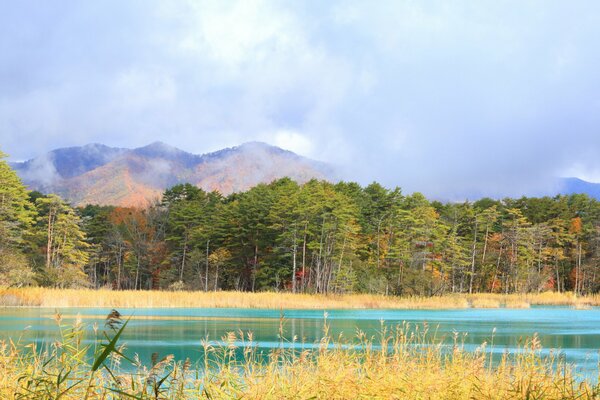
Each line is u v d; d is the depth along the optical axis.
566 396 6.89
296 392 6.66
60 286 62.94
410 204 93.44
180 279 77.75
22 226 77.12
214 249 81.94
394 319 34.91
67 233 74.88
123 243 86.62
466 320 35.28
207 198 104.06
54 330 24.06
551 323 33.44
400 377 7.56
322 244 73.69
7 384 6.00
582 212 102.38
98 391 5.74
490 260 86.75
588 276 86.25
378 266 78.88
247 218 78.81
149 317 34.47
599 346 22.12
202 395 6.24
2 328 25.17
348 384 7.06
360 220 89.50
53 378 5.81
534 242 87.69
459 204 104.31
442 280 63.78
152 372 5.57
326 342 9.20
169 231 90.81
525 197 103.94
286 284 77.69
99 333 19.86
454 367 8.28
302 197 76.31
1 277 52.28
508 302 58.03
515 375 7.95
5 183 68.88
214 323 30.58
